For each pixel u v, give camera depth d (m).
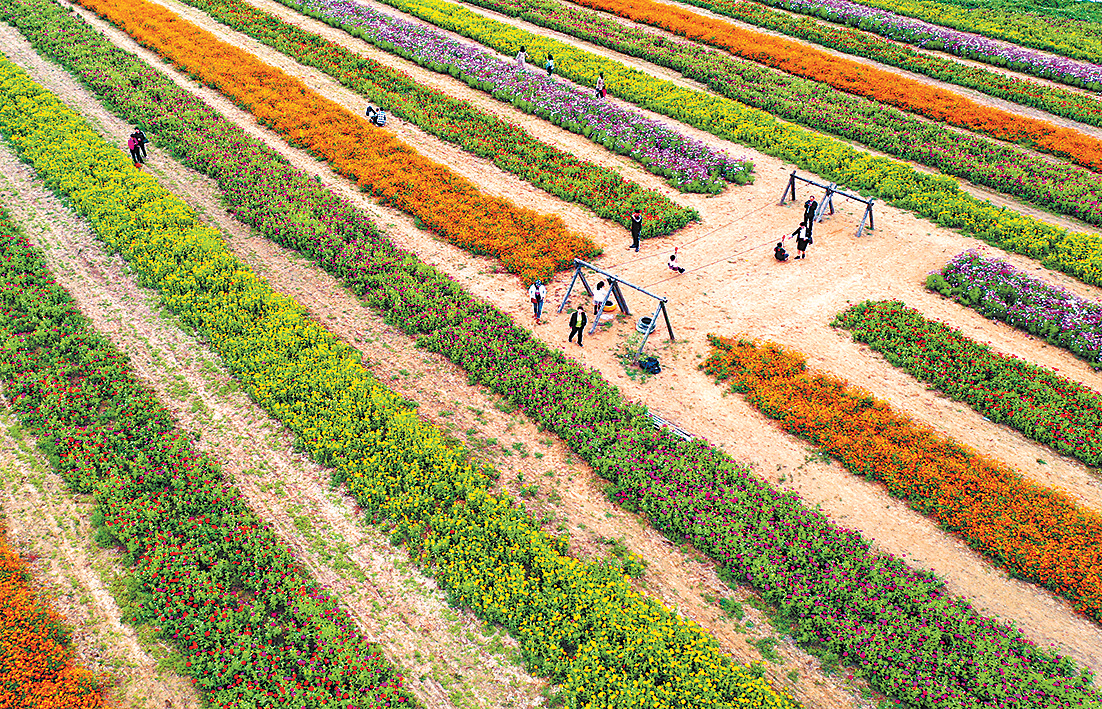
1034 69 54.78
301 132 41.78
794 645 18.19
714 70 53.00
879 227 35.66
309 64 51.66
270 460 22.86
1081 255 32.88
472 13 62.81
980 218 35.75
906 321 28.53
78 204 34.75
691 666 17.33
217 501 21.25
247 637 17.78
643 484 21.67
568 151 42.34
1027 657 17.38
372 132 42.28
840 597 18.73
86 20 57.59
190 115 42.94
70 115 42.34
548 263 32.03
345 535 20.64
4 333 26.88
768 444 23.66
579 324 27.19
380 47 54.97
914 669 17.11
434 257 33.00
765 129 44.62
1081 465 22.83
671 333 27.67
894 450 22.67
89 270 31.12
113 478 21.58
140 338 27.61
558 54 54.84
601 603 18.45
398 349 27.67
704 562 20.16
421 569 19.75
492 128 43.94
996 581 19.45
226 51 51.84
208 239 32.22
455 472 22.00
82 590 19.20
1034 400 24.78
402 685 17.31
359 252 32.34
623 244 34.25
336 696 16.89
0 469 22.34
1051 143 43.72
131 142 38.19
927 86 51.28
